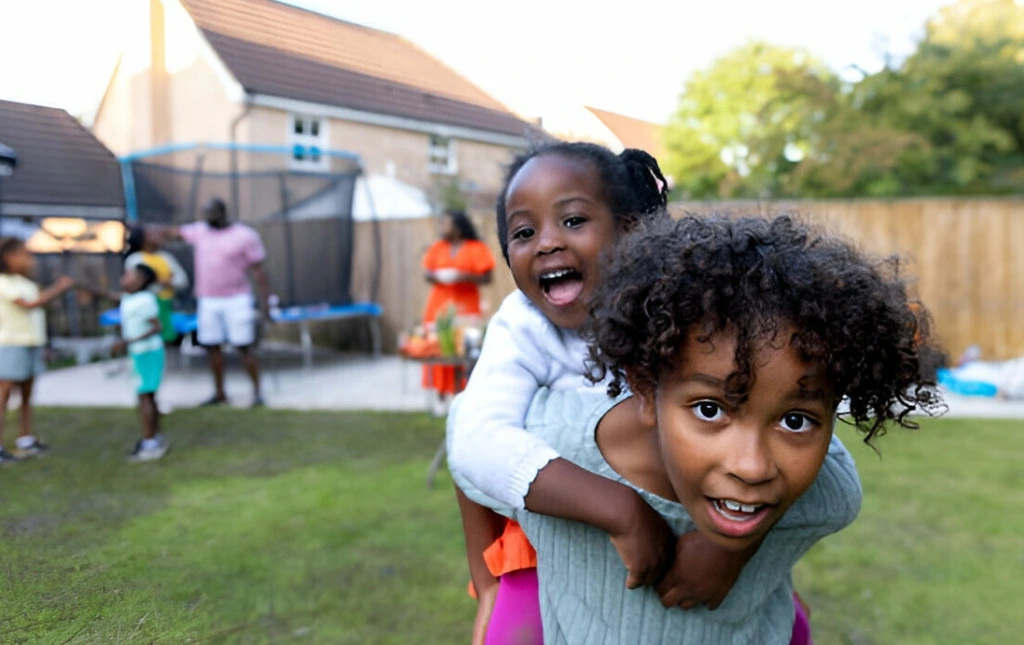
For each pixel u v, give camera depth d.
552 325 1.15
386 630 2.59
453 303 6.00
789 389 0.71
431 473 4.25
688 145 12.65
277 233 8.48
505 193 1.28
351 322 10.09
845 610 2.85
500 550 1.15
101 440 4.71
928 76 12.37
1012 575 3.14
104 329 9.78
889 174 12.15
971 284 8.01
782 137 12.39
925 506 3.95
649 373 0.78
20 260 4.70
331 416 6.18
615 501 0.89
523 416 1.07
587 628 0.95
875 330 0.73
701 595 0.89
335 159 8.91
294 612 2.57
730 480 0.73
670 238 0.80
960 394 7.04
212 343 6.61
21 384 4.75
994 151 12.35
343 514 3.71
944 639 2.63
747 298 0.71
